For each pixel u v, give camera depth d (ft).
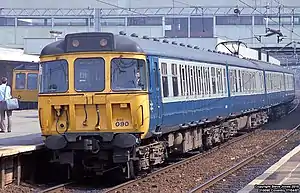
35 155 87.10
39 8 317.01
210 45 259.80
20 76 236.02
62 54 79.82
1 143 89.04
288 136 154.51
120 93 77.82
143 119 78.69
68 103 78.74
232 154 116.47
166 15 303.27
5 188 76.18
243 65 155.33
